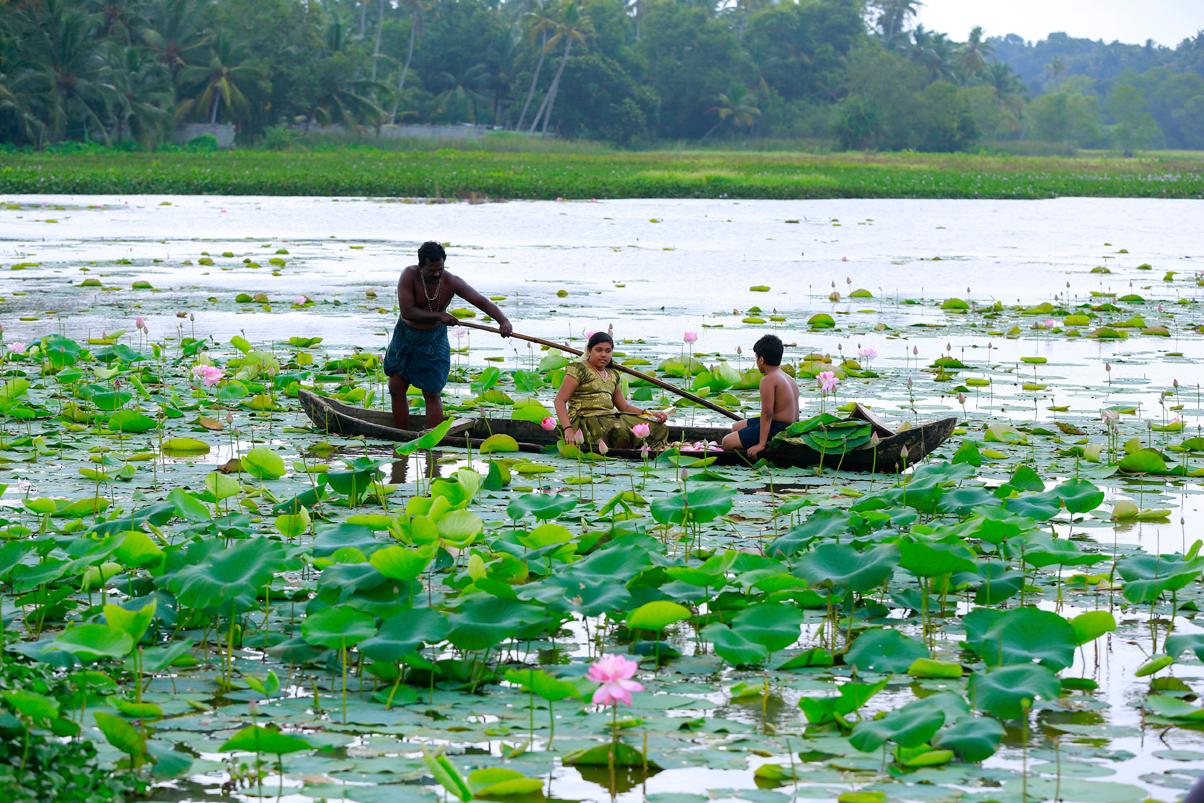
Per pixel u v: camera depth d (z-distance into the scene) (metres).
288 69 194.12
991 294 47.69
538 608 10.99
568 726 10.17
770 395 20.41
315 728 10.09
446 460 20.94
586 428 21.56
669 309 41.66
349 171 128.38
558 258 59.97
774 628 11.18
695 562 14.52
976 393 26.81
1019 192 125.56
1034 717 10.49
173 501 14.29
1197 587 14.15
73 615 12.77
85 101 169.00
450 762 8.51
